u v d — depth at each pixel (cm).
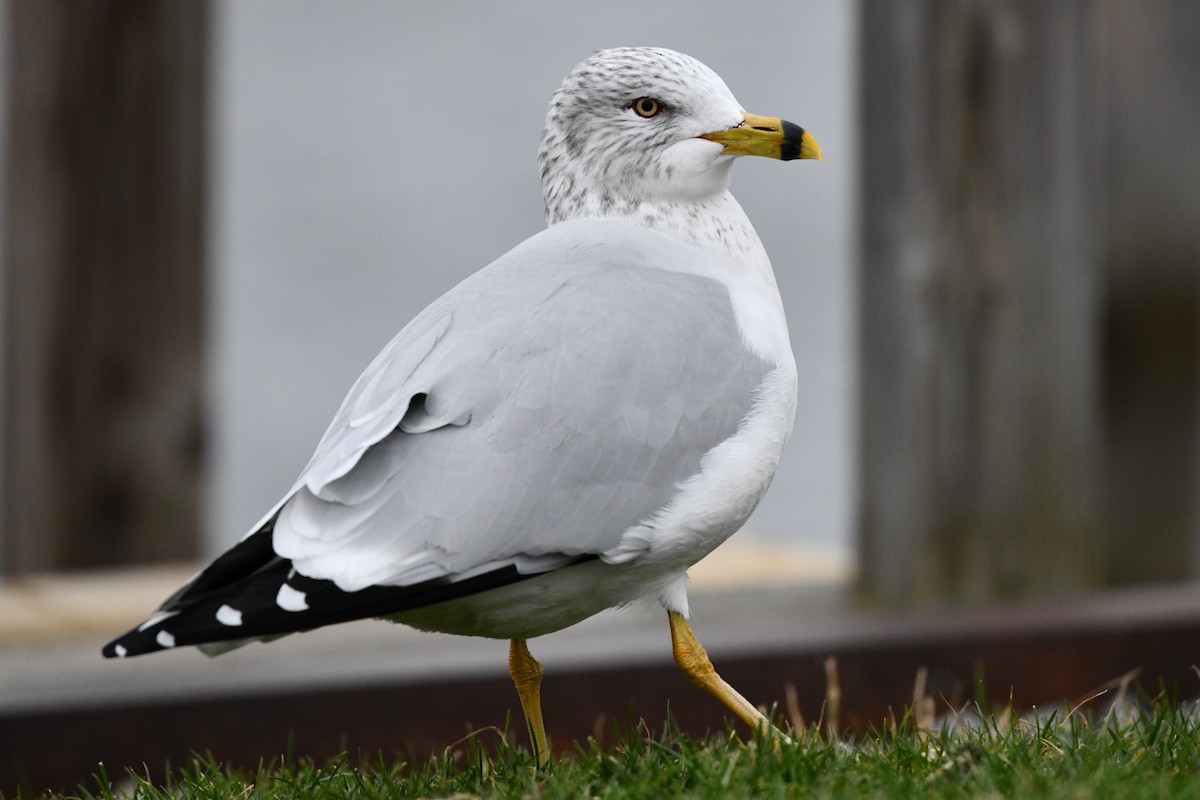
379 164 4169
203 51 1402
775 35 4809
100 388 1399
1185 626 1112
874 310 1202
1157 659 1109
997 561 1191
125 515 1409
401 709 1005
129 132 1384
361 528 664
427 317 727
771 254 3606
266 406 2981
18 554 1405
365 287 3509
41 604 1186
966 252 1174
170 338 1405
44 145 1377
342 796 718
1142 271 1403
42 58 1370
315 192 3994
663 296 721
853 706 1065
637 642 1073
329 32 5103
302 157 4194
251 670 1027
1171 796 614
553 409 680
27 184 1382
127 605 1180
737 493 712
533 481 672
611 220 787
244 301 3431
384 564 657
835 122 3894
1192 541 1427
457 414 675
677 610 743
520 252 764
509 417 676
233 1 5397
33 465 1398
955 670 1082
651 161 787
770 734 714
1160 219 1395
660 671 1035
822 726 1055
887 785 648
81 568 1405
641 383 694
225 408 2969
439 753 1009
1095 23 1181
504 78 4672
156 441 1409
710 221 790
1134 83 1382
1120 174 1393
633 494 688
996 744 706
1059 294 1184
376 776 765
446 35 5038
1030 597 1196
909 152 1172
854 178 1250
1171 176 1390
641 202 793
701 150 782
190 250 1407
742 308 746
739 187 4112
